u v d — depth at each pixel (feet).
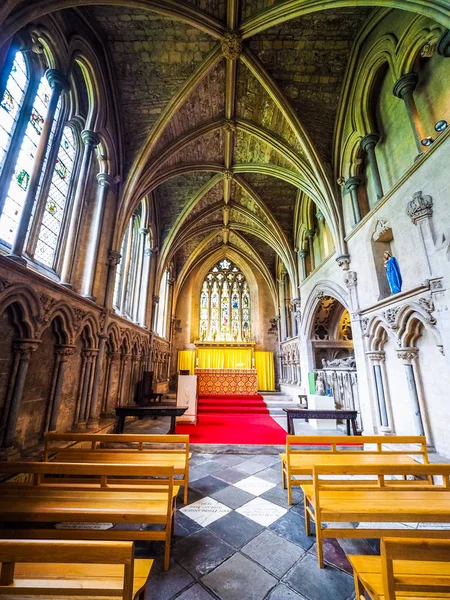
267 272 56.39
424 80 17.06
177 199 41.63
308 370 36.32
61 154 19.26
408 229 17.31
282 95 25.40
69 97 19.66
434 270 15.12
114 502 8.25
